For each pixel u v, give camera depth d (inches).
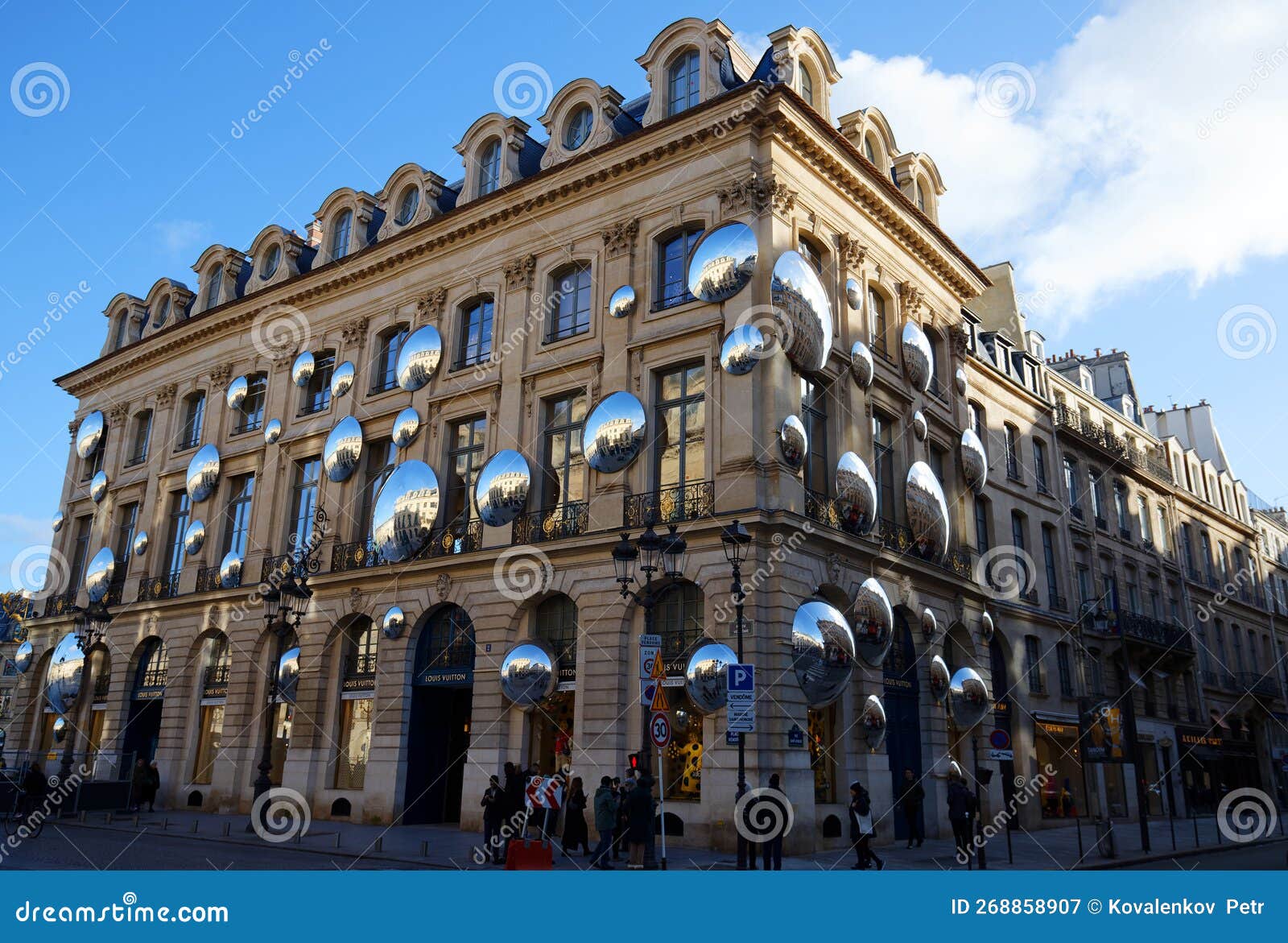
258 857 640.4
